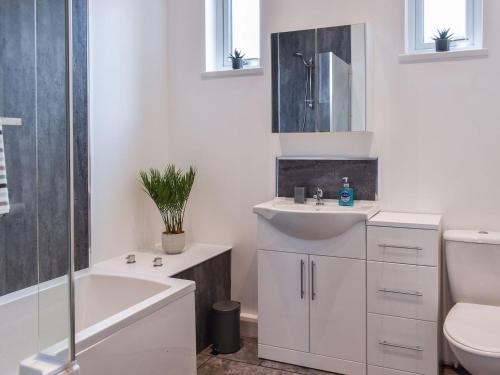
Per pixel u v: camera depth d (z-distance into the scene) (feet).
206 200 10.41
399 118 8.68
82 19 8.25
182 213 10.32
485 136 8.12
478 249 7.57
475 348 6.03
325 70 8.78
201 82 10.34
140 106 9.82
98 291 8.07
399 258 7.64
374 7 8.78
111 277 7.98
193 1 10.35
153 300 6.56
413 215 8.39
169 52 10.58
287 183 9.58
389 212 8.79
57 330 4.38
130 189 9.58
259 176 9.88
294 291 8.45
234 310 9.07
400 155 8.71
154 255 9.45
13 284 4.70
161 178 9.73
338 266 8.07
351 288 8.01
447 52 8.22
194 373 7.52
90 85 8.48
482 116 8.11
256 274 10.01
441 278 8.39
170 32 10.59
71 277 4.34
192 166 10.52
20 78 4.79
